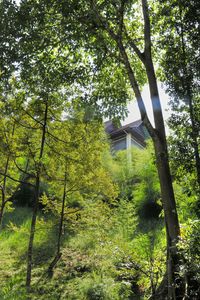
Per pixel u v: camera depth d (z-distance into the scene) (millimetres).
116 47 8406
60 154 9789
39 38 6910
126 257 7473
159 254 7391
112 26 8023
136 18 8633
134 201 14859
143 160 16172
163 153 6910
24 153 9750
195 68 6723
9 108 9172
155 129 7051
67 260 11133
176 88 6848
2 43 6574
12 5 6602
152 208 14594
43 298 8508
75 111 9836
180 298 5832
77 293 8758
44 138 9648
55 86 7879
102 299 8312
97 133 9906
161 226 13273
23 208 16719
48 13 6762
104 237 10461
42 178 10172
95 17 6766
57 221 11492
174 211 6648
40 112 9773
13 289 8867
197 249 5129
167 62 7082
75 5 6633
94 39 7777
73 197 11906
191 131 6785
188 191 6938
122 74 8680
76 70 7961
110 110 8203
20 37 6656
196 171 6824
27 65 6898
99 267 9617
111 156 18750
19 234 13453
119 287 8406
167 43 7262
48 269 10484
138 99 7223
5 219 15070
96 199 12523
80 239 12281
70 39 7238
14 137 9688
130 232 11844
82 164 9852
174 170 7129
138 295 8297
